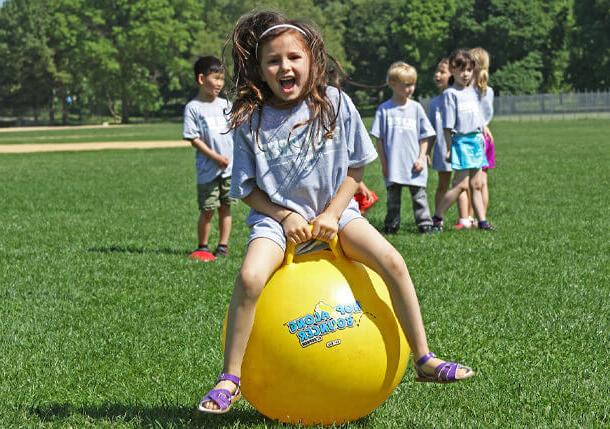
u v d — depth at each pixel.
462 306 6.98
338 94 4.47
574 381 5.19
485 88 11.58
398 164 10.95
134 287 7.99
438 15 86.31
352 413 4.31
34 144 41.03
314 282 4.24
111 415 4.73
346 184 4.47
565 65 84.94
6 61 90.25
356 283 4.30
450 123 11.00
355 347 4.18
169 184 18.44
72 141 44.34
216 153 9.40
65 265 9.06
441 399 4.89
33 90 92.44
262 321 4.21
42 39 89.50
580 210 12.50
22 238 10.98
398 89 11.02
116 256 9.57
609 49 77.38
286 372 4.17
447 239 10.23
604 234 10.33
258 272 4.18
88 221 12.59
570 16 84.38
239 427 4.42
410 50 87.25
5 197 16.00
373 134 11.05
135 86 89.25
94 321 6.80
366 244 4.30
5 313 7.09
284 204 4.42
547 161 21.61
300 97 4.38
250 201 4.47
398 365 4.34
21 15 90.38
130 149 34.91
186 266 8.98
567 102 65.12
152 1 87.19
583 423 4.50
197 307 7.18
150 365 5.64
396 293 4.27
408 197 15.34
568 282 7.79
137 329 6.54
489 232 10.66
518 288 7.56
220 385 4.17
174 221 12.59
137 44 86.50
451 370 4.23
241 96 4.42
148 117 104.38
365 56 102.19
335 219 4.36
